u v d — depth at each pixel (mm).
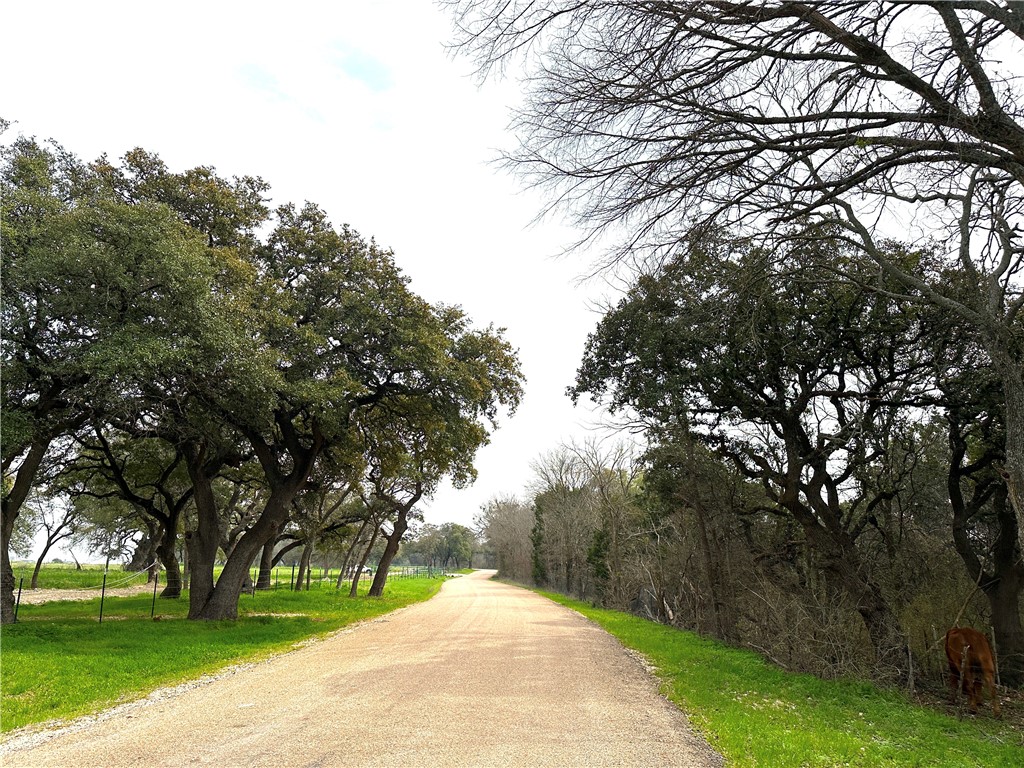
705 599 24922
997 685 14000
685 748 7086
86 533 52406
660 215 9344
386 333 21594
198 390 17703
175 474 31250
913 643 15641
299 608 28359
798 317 16078
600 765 6402
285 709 8812
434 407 22938
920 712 10508
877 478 17828
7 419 14969
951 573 18031
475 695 9789
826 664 13320
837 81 7977
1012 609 15508
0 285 14227
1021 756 8148
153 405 17469
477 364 23859
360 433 25906
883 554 19484
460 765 6305
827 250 13211
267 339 19516
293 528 41531
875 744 7738
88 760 6559
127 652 13695
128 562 55875
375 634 19000
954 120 7898
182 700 9531
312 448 23094
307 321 21719
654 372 18078
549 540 51000
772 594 16953
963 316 10336
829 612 14891
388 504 38781
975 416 15359
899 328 15117
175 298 15500
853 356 17156
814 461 17859
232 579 22047
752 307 12930
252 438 22062
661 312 16875
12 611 18812
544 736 7453
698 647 16953
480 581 76312
